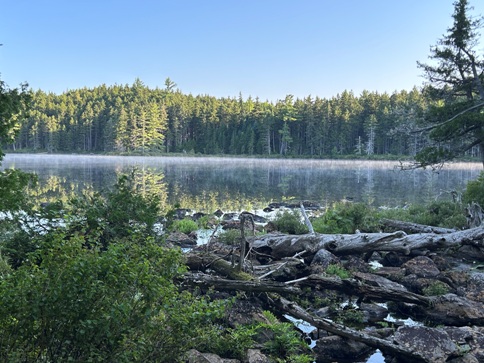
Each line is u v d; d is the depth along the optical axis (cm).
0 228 945
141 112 13488
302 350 777
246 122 14375
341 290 1030
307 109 13212
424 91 3259
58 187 3991
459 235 1454
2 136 630
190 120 14838
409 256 1497
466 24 2961
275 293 969
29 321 433
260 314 874
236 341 720
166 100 16325
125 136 13338
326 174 7131
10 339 433
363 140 13175
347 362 752
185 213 2772
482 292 1061
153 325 488
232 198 3775
